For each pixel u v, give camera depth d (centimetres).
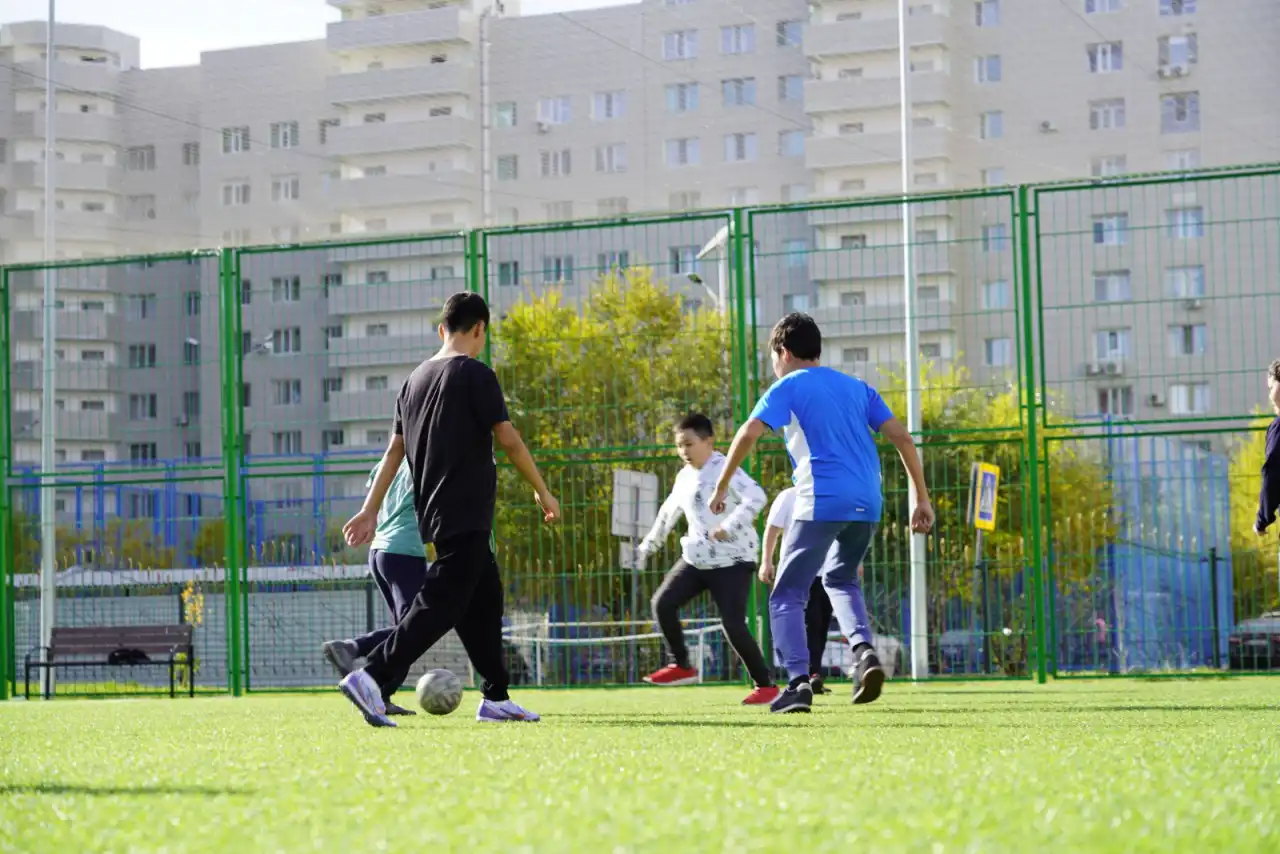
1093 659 992
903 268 1213
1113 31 5103
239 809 191
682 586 699
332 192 6003
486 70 5881
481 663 496
